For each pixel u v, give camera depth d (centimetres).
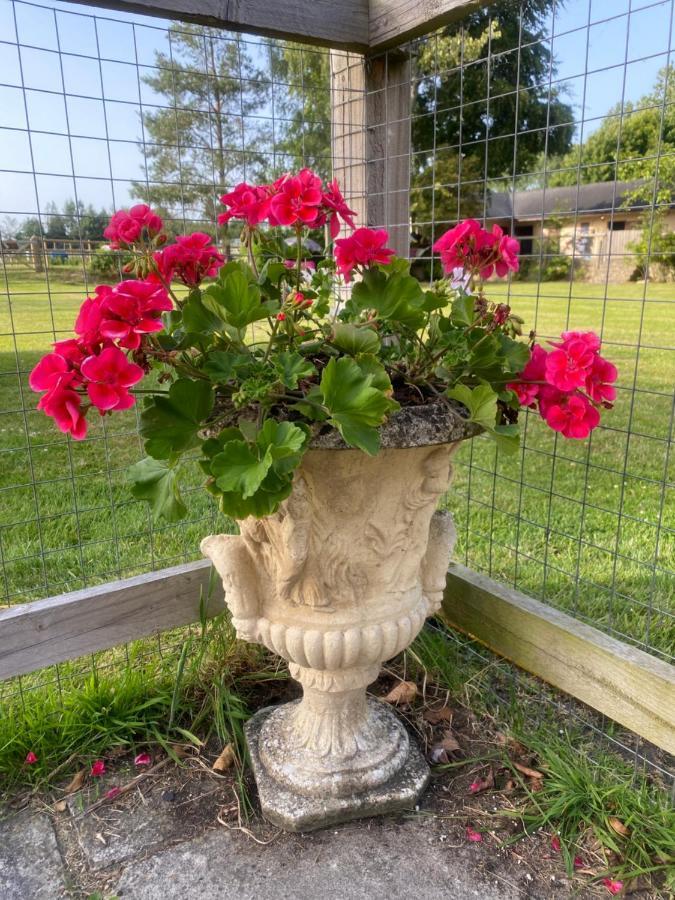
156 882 136
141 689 183
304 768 155
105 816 153
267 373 114
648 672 144
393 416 118
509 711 183
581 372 116
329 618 138
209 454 110
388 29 188
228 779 164
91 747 172
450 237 139
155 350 109
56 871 139
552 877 136
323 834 148
